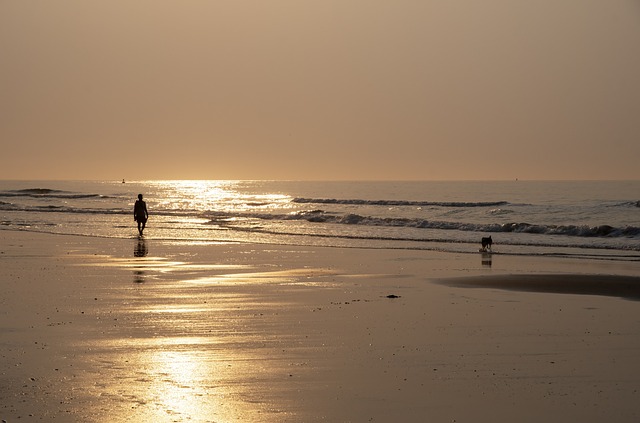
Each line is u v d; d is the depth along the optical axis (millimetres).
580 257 29484
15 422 9094
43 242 36531
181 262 27859
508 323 15469
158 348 13086
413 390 10539
